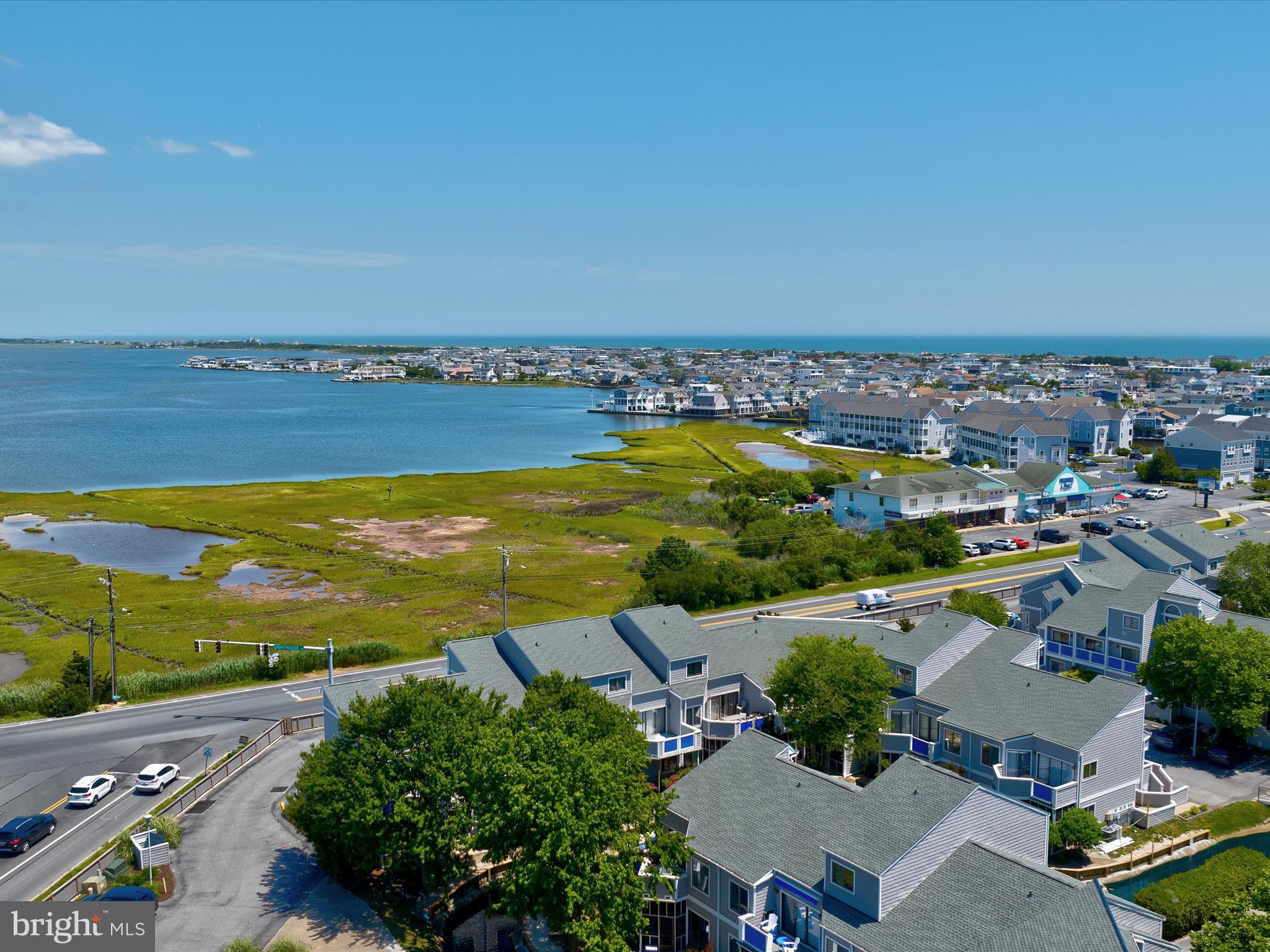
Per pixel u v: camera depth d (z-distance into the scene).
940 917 35.78
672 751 58.03
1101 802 52.50
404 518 154.88
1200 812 55.56
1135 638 70.25
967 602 76.94
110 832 53.69
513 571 118.31
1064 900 34.25
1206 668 59.97
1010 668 59.19
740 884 40.97
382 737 46.34
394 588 111.00
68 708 72.06
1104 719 52.41
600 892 38.22
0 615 99.94
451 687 50.25
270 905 46.06
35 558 125.69
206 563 123.81
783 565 108.62
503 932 45.34
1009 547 123.69
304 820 48.44
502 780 41.06
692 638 63.06
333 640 90.94
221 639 91.25
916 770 41.69
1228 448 175.38
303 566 121.88
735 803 45.00
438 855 43.28
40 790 59.12
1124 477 185.00
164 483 195.75
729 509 149.12
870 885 36.72
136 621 97.38
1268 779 59.56
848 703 54.22
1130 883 48.56
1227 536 95.94
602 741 44.53
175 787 59.59
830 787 43.25
